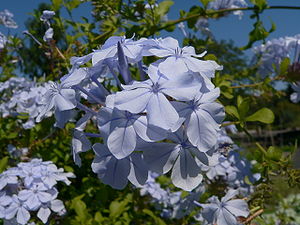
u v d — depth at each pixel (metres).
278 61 0.21
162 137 0.09
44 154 0.23
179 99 0.09
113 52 0.10
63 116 0.11
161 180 0.28
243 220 0.15
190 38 0.22
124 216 0.22
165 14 0.21
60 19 0.23
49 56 0.22
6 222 0.16
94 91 0.11
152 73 0.10
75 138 0.11
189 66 0.10
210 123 0.10
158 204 0.25
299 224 0.31
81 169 0.23
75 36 0.22
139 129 0.09
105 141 0.10
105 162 0.10
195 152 0.10
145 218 0.25
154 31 0.20
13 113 0.26
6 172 0.16
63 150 0.23
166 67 0.10
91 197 0.22
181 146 0.10
